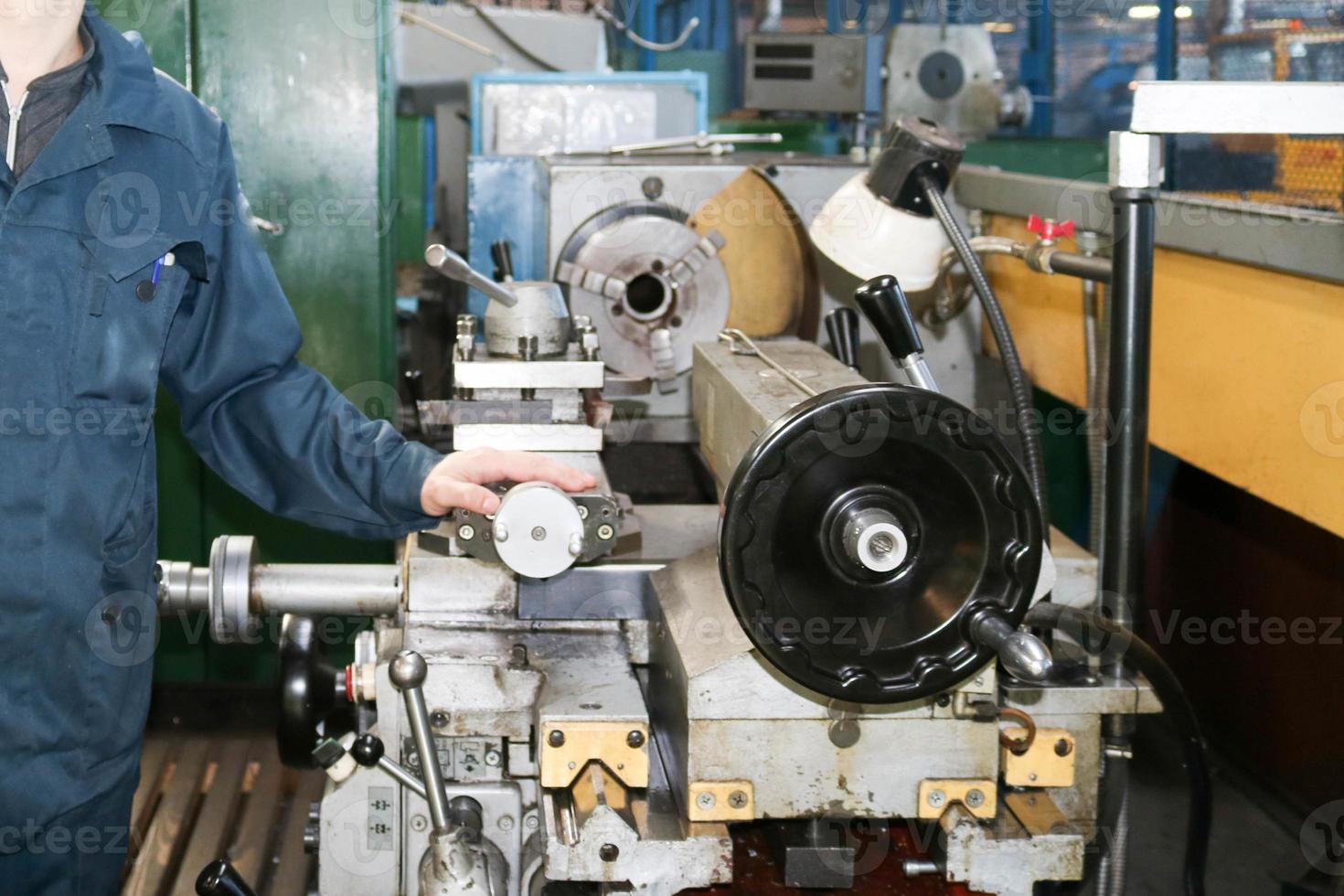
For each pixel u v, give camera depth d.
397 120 3.69
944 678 1.06
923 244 1.63
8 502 1.22
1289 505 1.62
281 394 1.39
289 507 1.42
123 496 1.29
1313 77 2.34
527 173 2.50
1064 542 1.75
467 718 1.35
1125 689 1.43
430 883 1.27
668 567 1.45
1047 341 2.21
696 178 2.18
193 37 2.52
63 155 1.22
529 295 1.61
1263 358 1.66
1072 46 3.41
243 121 2.55
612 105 2.90
